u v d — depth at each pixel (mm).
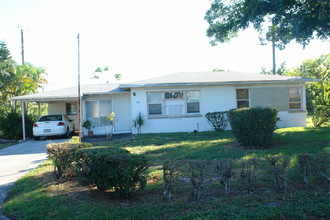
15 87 23297
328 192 4945
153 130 15859
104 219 4102
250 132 9320
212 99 16234
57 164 6578
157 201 4824
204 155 8469
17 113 18281
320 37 14992
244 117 9359
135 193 5340
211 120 15492
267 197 4777
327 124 16172
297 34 13867
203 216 4031
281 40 16297
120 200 4992
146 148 10305
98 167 4859
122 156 4719
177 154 8852
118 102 16969
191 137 13227
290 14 13984
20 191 5762
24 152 11516
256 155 8078
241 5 16375
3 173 7664
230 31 17266
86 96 16656
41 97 15562
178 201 4793
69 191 5625
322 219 3920
